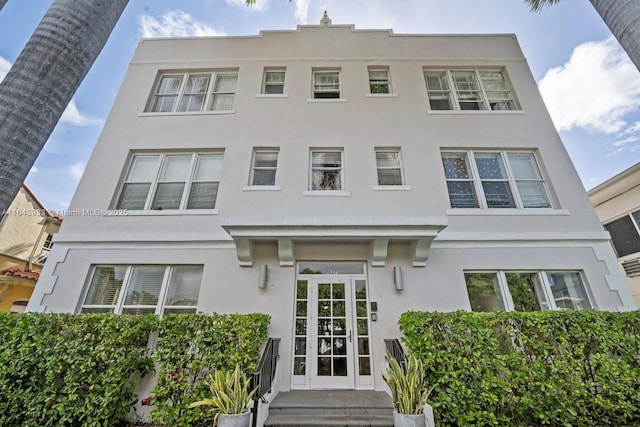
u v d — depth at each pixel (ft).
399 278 23.36
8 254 41.39
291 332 22.44
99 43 13.28
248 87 32.32
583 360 17.97
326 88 33.12
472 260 24.25
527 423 16.70
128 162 28.76
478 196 27.35
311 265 24.82
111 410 16.97
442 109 31.83
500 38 34.86
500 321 18.83
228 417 13.24
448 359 17.53
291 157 28.40
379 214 26.00
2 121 10.33
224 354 18.21
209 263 24.25
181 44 34.81
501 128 29.68
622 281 23.31
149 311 23.22
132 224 25.62
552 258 24.22
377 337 22.29
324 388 21.44
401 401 14.53
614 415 16.83
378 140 29.14
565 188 26.99
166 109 32.14
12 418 16.33
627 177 35.35
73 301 22.94
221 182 27.40
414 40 34.78
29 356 17.16
